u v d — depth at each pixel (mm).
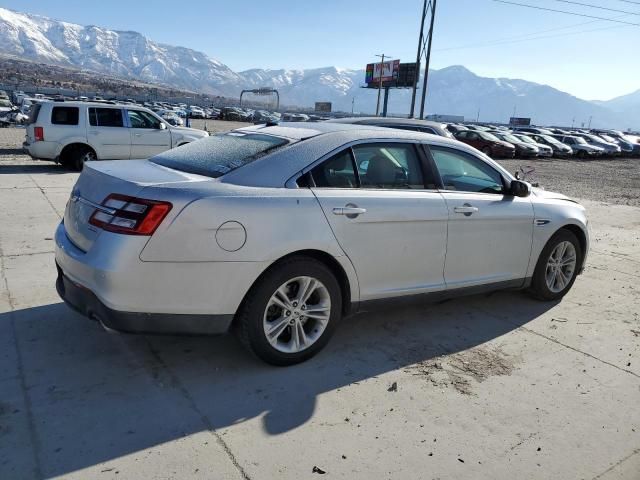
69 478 2414
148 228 2957
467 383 3533
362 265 3678
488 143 28578
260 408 3068
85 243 3197
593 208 11867
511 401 3342
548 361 3932
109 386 3191
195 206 3029
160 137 13875
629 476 2703
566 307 5121
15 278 4902
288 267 3340
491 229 4391
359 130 3932
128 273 2951
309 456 2682
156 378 3314
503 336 4340
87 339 3766
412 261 3934
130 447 2652
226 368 3490
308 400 3188
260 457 2646
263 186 3344
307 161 3533
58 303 4367
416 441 2867
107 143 13102
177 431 2807
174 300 3072
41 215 7551
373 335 4184
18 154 16156
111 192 3150
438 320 4586
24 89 109875
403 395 3322
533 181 18484
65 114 12633
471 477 2615
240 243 3139
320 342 3627
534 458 2795
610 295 5578
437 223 4004
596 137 39469
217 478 2477
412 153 4090
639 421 3203
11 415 2844
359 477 2557
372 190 3768
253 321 3299
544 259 4934
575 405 3340
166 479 2449
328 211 3463
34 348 3598
